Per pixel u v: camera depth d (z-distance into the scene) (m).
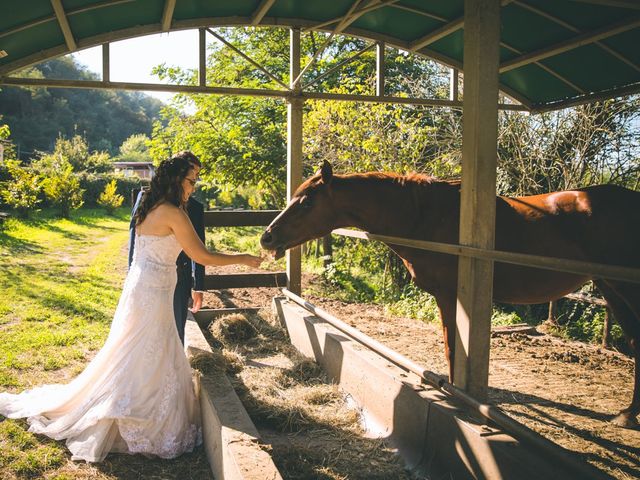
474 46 2.58
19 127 73.94
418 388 2.99
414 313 6.82
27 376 4.05
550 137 7.34
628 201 3.40
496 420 2.35
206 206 27.25
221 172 11.73
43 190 24.06
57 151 41.62
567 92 5.74
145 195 3.02
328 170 3.64
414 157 8.74
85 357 4.60
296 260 6.01
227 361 4.23
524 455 2.19
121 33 4.89
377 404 3.40
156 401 2.88
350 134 9.16
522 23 4.52
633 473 2.77
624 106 6.43
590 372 4.66
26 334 5.23
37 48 4.72
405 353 5.05
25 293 7.27
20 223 17.14
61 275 9.04
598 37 4.31
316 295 8.30
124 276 9.37
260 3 4.82
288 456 2.86
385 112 9.00
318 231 3.80
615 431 3.35
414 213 3.55
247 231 20.59
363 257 9.25
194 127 12.63
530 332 6.15
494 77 2.59
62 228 18.05
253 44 13.12
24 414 3.15
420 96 10.21
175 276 3.10
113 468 2.73
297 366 4.41
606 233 3.38
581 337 6.12
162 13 4.68
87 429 2.88
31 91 83.25
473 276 2.64
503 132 7.70
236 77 12.83
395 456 3.00
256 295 7.31
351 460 2.95
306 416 3.47
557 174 7.31
